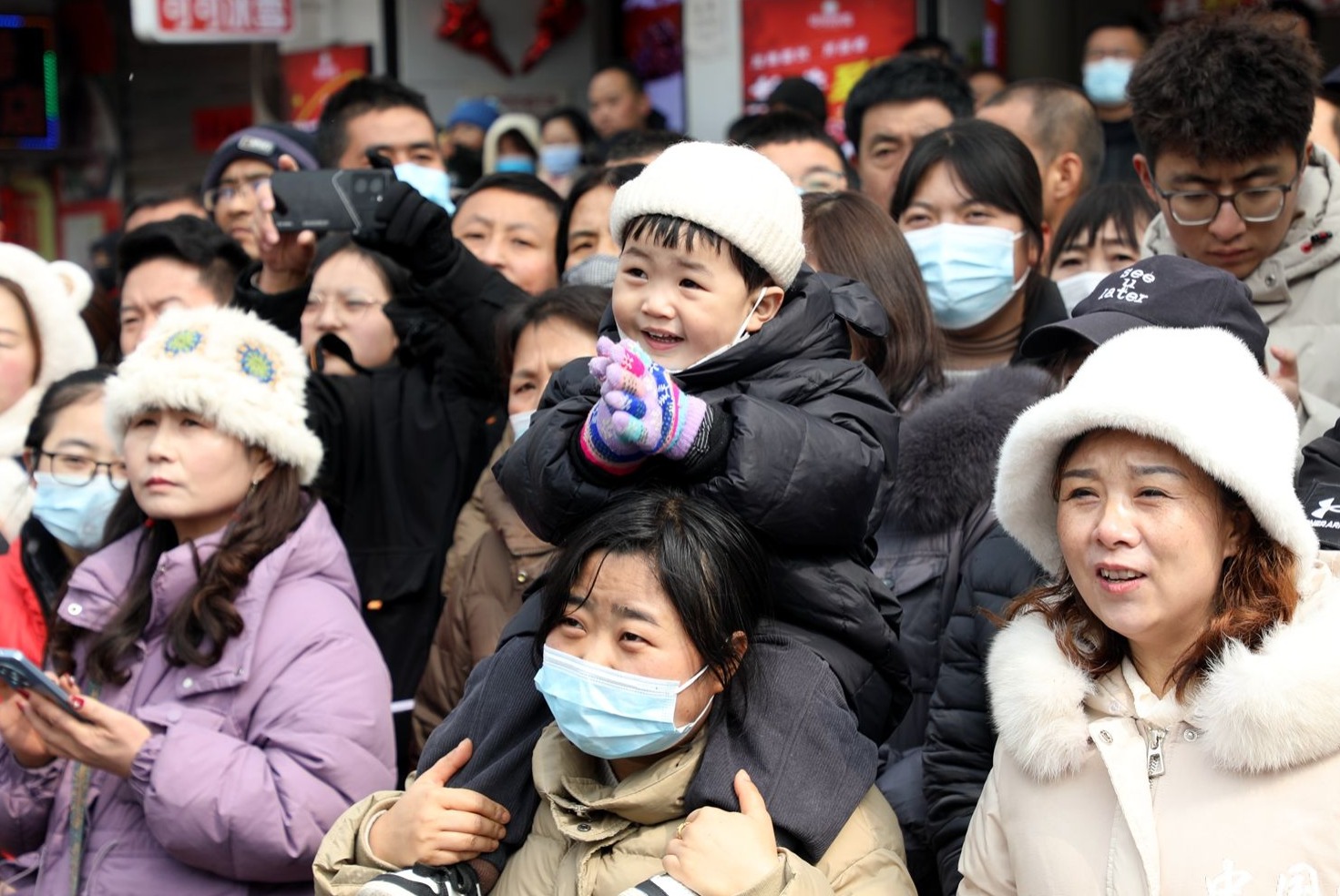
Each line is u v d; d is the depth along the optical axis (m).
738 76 8.70
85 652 3.36
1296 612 2.17
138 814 3.13
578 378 2.65
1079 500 2.24
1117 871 2.17
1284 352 3.11
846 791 2.40
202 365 3.23
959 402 3.22
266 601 3.20
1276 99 3.33
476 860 2.53
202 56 11.12
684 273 2.48
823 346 2.62
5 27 10.38
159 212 5.96
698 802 2.37
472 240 4.89
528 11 10.21
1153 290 2.84
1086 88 6.60
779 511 2.35
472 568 3.70
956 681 2.85
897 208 4.14
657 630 2.33
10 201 11.62
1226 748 2.10
